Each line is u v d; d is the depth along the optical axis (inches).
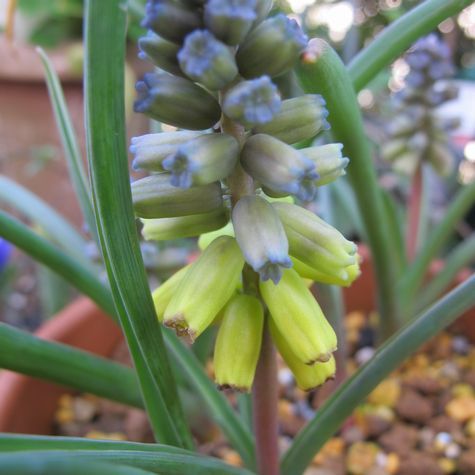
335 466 4.5
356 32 6.7
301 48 2.1
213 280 2.2
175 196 2.2
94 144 2.2
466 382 5.3
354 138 3.1
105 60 2.1
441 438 4.8
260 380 2.8
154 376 2.6
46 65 3.2
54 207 9.3
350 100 2.8
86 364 3.4
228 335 2.4
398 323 5.0
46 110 9.4
